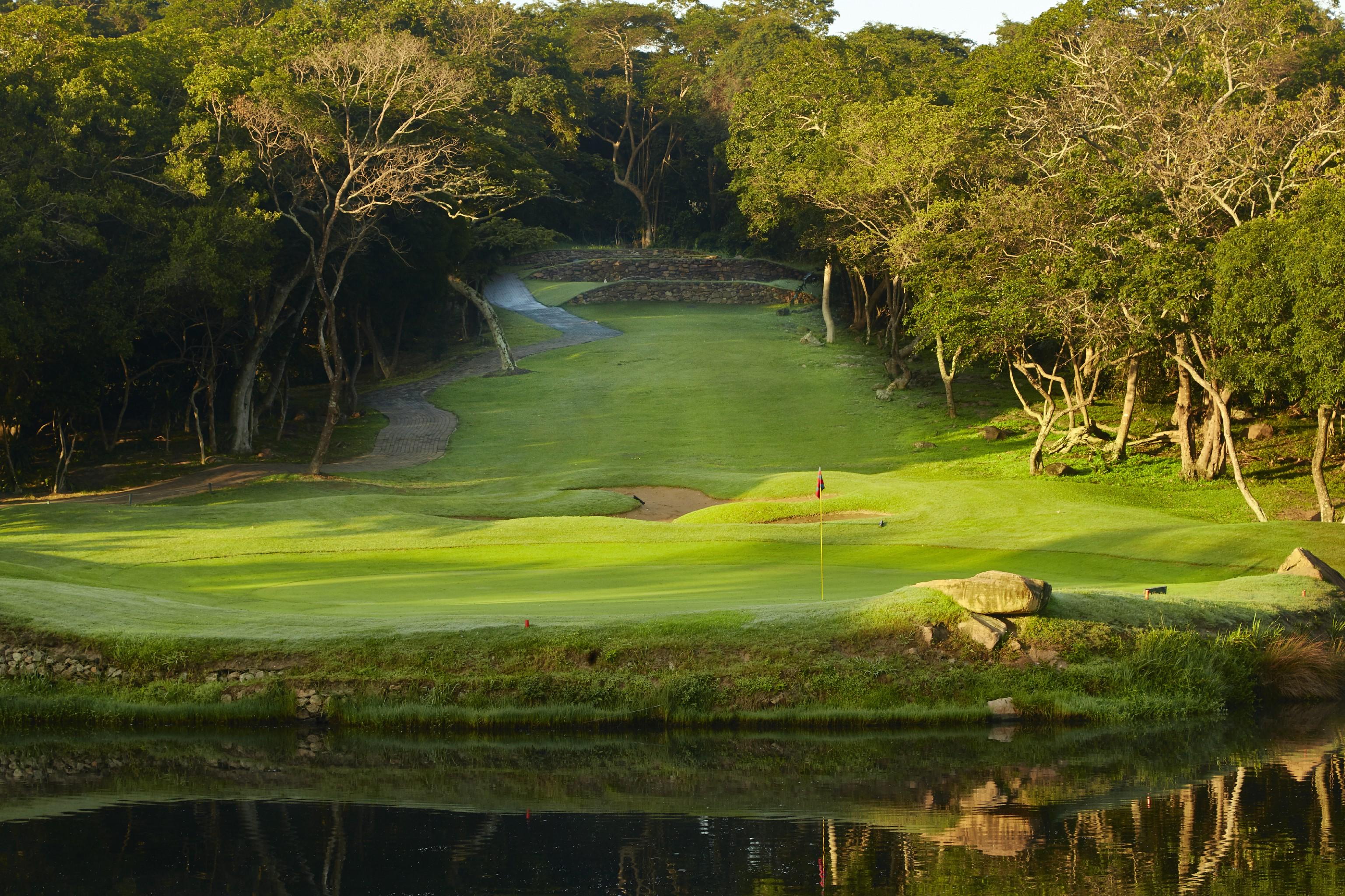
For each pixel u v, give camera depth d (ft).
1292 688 54.75
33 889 30.66
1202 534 90.63
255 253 149.89
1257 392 115.44
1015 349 147.13
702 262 298.35
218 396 192.24
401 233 191.62
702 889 30.45
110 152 140.26
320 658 51.06
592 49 343.26
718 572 80.69
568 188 300.61
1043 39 174.70
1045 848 33.73
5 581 61.21
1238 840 34.32
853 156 176.35
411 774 42.78
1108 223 122.93
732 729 48.88
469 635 52.03
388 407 198.29
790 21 307.58
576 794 40.04
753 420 184.14
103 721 49.62
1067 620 53.83
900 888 30.50
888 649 51.78
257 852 33.71
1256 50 161.27
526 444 175.22
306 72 158.61
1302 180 116.57
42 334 130.52
